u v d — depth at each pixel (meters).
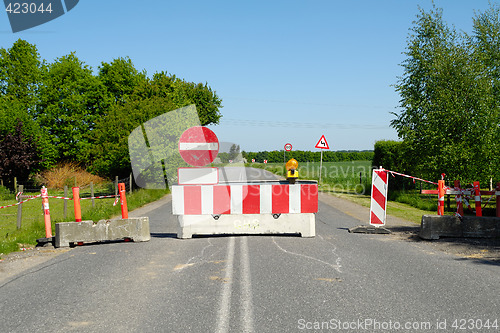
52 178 36.31
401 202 20.48
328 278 6.43
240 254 8.23
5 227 14.79
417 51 22.92
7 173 34.62
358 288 5.89
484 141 19.22
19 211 13.32
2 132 38.28
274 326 4.52
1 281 6.64
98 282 6.41
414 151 22.69
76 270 7.24
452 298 5.45
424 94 22.98
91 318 4.86
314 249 8.72
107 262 7.82
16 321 4.81
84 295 5.75
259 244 9.31
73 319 4.84
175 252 8.61
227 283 6.19
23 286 6.30
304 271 6.85
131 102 25.44
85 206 21.11
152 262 7.72
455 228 10.03
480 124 19.39
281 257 7.93
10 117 39.25
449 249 8.76
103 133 25.44
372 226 11.00
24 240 10.41
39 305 5.36
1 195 29.80
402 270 6.91
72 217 14.58
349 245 9.19
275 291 5.78
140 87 34.88
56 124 49.78
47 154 45.66
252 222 10.38
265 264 7.36
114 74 52.91
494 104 20.30
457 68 20.45
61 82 50.59
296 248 8.84
